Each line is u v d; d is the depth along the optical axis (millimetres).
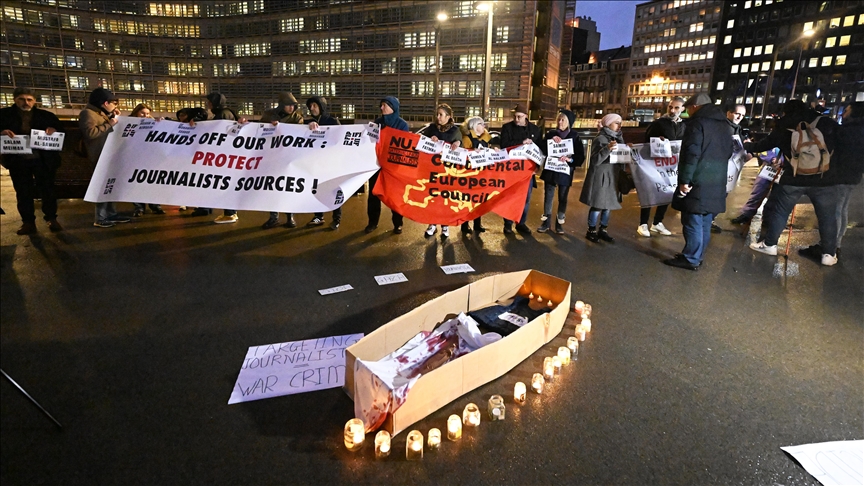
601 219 6816
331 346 3404
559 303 3988
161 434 2467
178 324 3793
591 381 3049
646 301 4496
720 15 88500
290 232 6961
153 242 6250
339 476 2189
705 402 2844
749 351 3518
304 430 2506
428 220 5887
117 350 3354
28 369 3094
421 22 49938
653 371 3195
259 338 3559
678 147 6664
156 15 58312
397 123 6301
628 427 2588
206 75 61531
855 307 4414
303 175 5375
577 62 125625
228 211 7535
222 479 2164
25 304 4160
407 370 2889
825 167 5500
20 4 51188
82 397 2783
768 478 2240
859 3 70438
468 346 3217
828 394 2959
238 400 2754
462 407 2711
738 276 5305
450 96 49875
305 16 56219
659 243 6785
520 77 46406
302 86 58469
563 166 6773
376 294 4539
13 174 6312
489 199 5855
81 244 6094
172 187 5270
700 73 93562
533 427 2564
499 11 45844
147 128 5289
